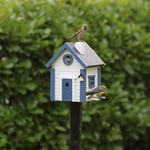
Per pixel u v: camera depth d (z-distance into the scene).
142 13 11.76
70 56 6.88
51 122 9.69
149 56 11.36
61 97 6.99
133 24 11.25
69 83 6.92
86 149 10.39
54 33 9.73
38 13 9.66
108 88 10.71
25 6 9.74
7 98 9.16
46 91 9.62
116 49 10.88
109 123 10.62
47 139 9.59
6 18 9.13
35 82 9.48
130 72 11.08
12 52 9.24
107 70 10.60
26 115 9.32
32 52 9.41
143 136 11.95
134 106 11.05
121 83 11.05
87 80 6.95
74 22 10.06
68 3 10.72
